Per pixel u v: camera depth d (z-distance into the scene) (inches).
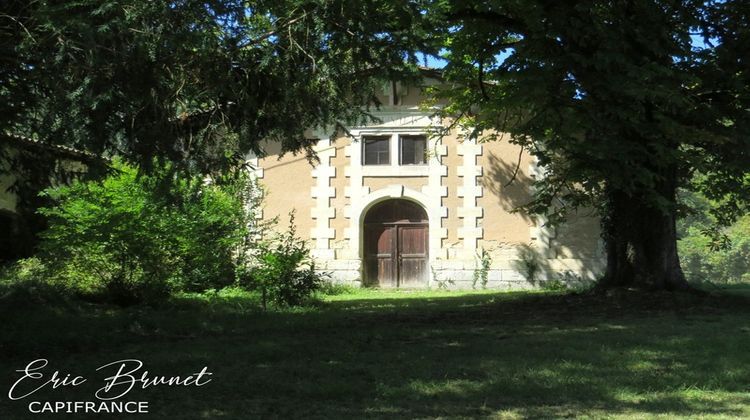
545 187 611.2
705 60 466.9
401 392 220.4
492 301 558.6
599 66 399.2
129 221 459.2
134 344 317.7
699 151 493.7
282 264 503.2
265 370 254.2
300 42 311.7
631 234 506.9
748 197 544.1
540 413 198.1
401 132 794.8
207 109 336.2
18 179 347.9
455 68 576.4
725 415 196.1
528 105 469.7
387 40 317.4
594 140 421.1
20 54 243.0
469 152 794.8
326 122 361.1
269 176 794.2
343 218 791.1
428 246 804.0
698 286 641.0
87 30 226.7
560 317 416.5
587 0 411.5
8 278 477.1
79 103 250.4
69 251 470.0
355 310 479.8
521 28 468.1
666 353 281.7
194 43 270.7
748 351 283.4
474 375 245.3
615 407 205.5
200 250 515.8
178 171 319.9
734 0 468.1
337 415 195.9
